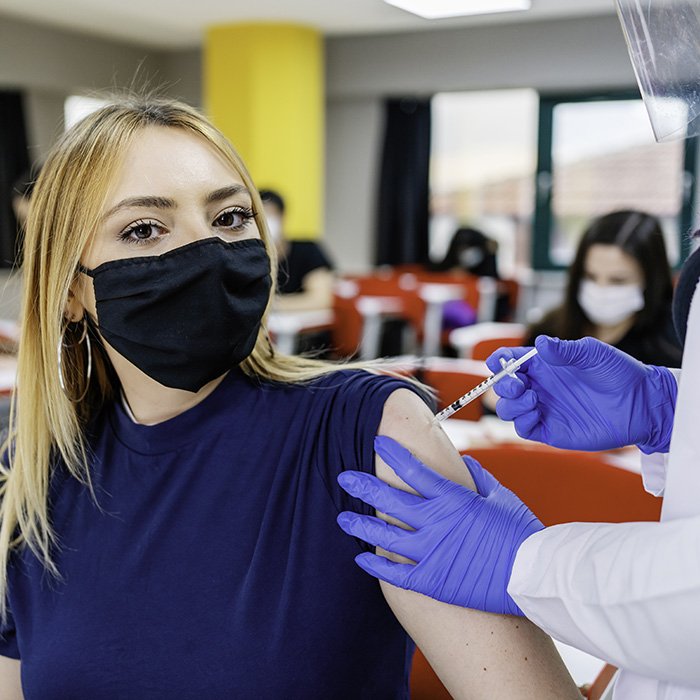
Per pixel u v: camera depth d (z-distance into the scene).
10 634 0.93
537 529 0.73
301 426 0.83
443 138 7.47
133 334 0.81
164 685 0.79
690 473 0.62
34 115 6.85
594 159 6.80
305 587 0.77
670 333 2.07
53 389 0.89
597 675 0.97
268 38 6.41
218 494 0.83
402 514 0.73
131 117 0.81
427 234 7.46
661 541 0.57
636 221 2.02
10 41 6.39
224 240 0.83
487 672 0.71
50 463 0.92
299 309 4.39
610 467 1.30
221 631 0.78
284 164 6.61
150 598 0.81
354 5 5.88
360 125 7.57
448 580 0.71
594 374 0.81
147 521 0.85
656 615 0.55
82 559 0.87
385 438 0.76
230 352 0.82
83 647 0.82
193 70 7.65
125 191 0.79
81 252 0.82
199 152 0.82
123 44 7.36
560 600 0.62
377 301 5.04
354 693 0.78
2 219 6.42
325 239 7.94
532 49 6.48
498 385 0.81
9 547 0.91
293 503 0.81
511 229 7.45
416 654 1.18
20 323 0.92
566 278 2.16
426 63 6.89
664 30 0.63
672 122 0.65
